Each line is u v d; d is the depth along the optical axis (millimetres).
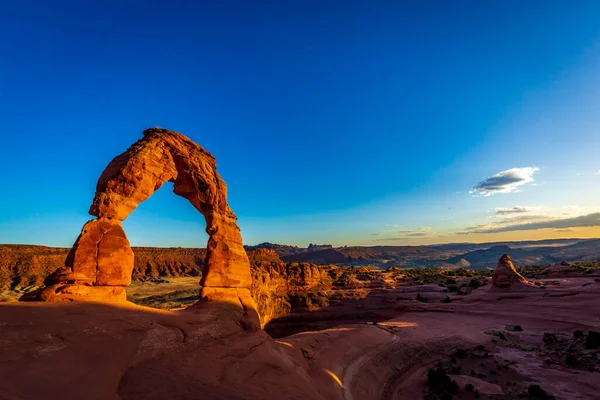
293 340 25328
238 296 20156
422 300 67312
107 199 15727
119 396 8711
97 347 10523
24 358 8602
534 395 22609
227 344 15039
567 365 29016
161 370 10805
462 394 23719
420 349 34375
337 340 29547
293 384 14516
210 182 20344
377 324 44500
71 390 8055
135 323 13000
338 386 20016
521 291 65000
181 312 16266
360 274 92750
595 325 41312
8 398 6828
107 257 15031
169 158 18594
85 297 13859
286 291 56844
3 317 10328
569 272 87312
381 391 24156
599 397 22234
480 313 54844
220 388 10750
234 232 21609
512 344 36656
